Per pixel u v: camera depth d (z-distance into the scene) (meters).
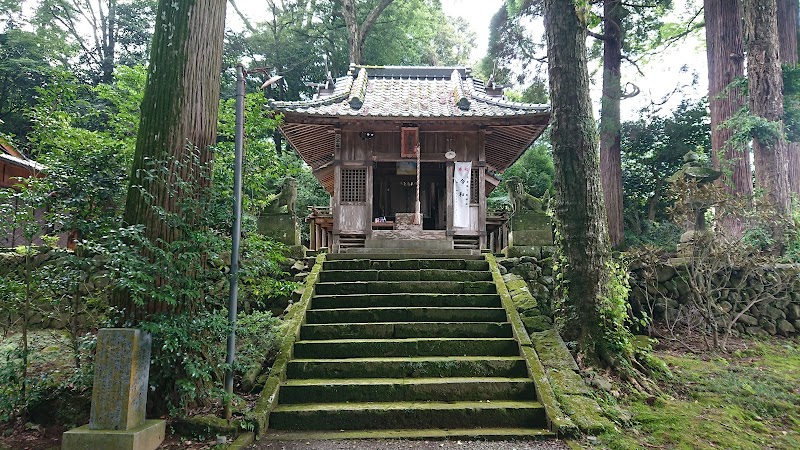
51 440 3.92
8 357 4.24
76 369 4.25
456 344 5.55
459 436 4.23
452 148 9.49
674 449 4.02
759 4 8.77
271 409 4.48
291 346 5.40
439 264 7.55
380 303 6.47
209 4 4.73
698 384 5.32
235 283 4.40
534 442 4.16
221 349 4.51
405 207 12.53
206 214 4.38
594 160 5.96
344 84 11.45
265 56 22.62
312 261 7.76
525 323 6.02
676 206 6.94
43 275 4.30
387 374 5.16
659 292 7.27
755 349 6.53
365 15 21.89
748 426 4.52
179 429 4.06
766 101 8.62
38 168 4.64
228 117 5.71
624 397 4.96
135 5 21.56
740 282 7.08
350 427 4.44
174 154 4.38
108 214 4.43
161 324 3.83
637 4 13.07
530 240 8.01
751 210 7.74
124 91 6.30
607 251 5.88
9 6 18.48
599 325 5.55
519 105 9.11
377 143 9.46
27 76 16.78
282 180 7.77
